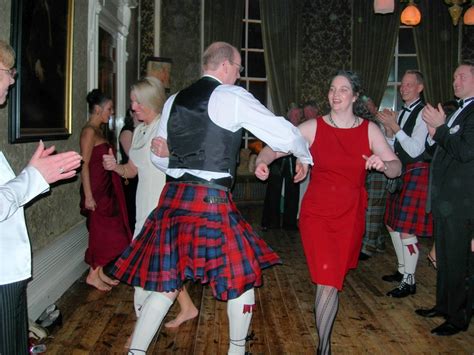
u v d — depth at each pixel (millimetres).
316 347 2924
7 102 2826
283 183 6672
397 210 3877
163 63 7691
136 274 2244
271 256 2385
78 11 4254
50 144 3592
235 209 2336
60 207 3926
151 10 7918
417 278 4422
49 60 3436
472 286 3061
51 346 2840
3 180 1667
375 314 3498
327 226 2578
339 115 2641
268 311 3559
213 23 8148
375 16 8562
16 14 2824
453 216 2992
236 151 2332
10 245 1657
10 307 1664
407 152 3609
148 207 2836
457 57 8688
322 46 8664
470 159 2848
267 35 8445
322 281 2547
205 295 3869
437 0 8578
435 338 3064
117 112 6070
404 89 3797
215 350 2846
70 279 4000
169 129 2332
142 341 2244
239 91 2268
